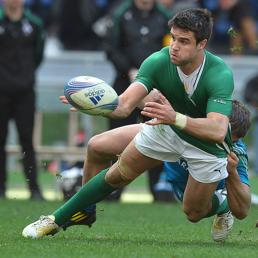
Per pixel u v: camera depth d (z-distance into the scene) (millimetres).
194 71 21484
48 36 60469
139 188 49688
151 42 40688
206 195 22406
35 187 40438
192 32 20844
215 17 57844
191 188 22406
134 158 22500
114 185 22969
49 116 48344
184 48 20953
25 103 40500
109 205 37781
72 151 45000
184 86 21656
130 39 40656
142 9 40750
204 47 21281
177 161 22766
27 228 23594
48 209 34125
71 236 24266
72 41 60375
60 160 45062
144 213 34094
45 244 21938
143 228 27672
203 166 22031
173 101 22125
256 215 32969
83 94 20906
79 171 38156
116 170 22734
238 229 27516
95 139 23500
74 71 52062
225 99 21219
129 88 21875
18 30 40219
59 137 48219
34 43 40719
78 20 59969
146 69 21953
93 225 28281
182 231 26922
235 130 23156
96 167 23859
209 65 21562
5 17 40219
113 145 23312
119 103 21453
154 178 41312
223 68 21578
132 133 23344
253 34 57188
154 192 41344
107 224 28922
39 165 45031
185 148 22031
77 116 48062
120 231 26453
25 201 38562
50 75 52344
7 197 41375
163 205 38438
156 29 40750
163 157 22469
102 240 23422
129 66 40719
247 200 22984
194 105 21859
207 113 21250
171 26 21078
